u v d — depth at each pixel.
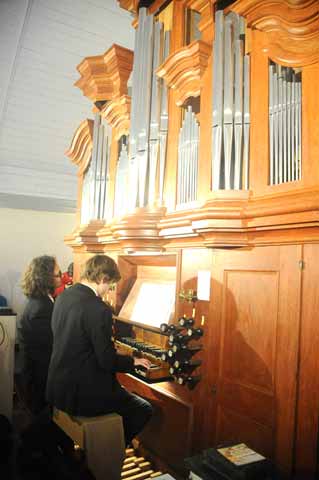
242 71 2.38
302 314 1.96
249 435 2.18
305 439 1.91
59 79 5.55
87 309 2.33
